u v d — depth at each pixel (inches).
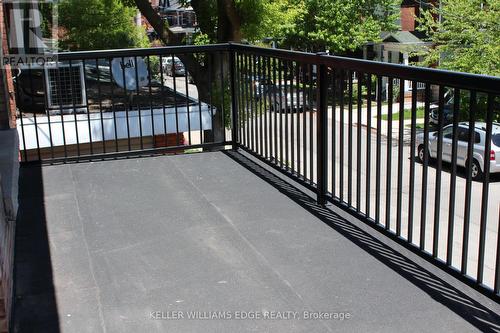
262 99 189.9
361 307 101.0
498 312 98.4
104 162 201.3
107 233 137.9
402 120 119.0
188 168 193.0
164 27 495.8
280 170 180.1
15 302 104.8
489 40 693.9
